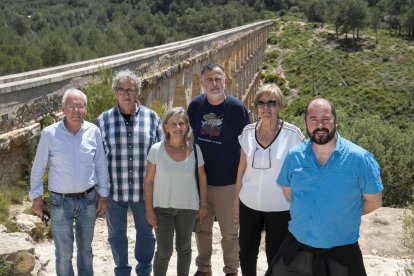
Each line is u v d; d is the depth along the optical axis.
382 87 58.09
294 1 123.38
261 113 5.25
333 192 4.07
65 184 5.16
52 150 5.17
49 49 52.56
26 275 5.64
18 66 45.09
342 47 75.31
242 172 5.56
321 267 4.15
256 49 58.81
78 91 5.21
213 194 6.01
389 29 88.88
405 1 90.06
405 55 69.06
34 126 9.59
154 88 15.51
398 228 8.58
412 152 15.07
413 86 57.25
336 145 4.14
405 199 13.97
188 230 5.68
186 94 19.67
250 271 5.45
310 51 73.69
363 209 4.25
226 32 32.62
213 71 5.81
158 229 5.62
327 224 4.09
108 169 5.78
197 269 6.48
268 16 116.75
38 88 9.85
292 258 4.27
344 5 80.94
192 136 5.61
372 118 17.61
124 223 5.94
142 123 5.82
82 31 80.88
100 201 5.50
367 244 7.97
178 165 5.49
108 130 5.78
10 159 9.12
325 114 4.05
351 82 60.66
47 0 141.88
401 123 50.38
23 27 79.19
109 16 127.19
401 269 6.67
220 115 5.91
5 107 8.90
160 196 5.54
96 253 7.35
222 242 6.18
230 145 5.90
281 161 5.23
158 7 128.25
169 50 17.55
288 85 63.03
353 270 4.16
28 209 8.49
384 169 13.95
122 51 66.06
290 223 4.38
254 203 5.34
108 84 11.52
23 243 5.81
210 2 128.88
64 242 5.26
